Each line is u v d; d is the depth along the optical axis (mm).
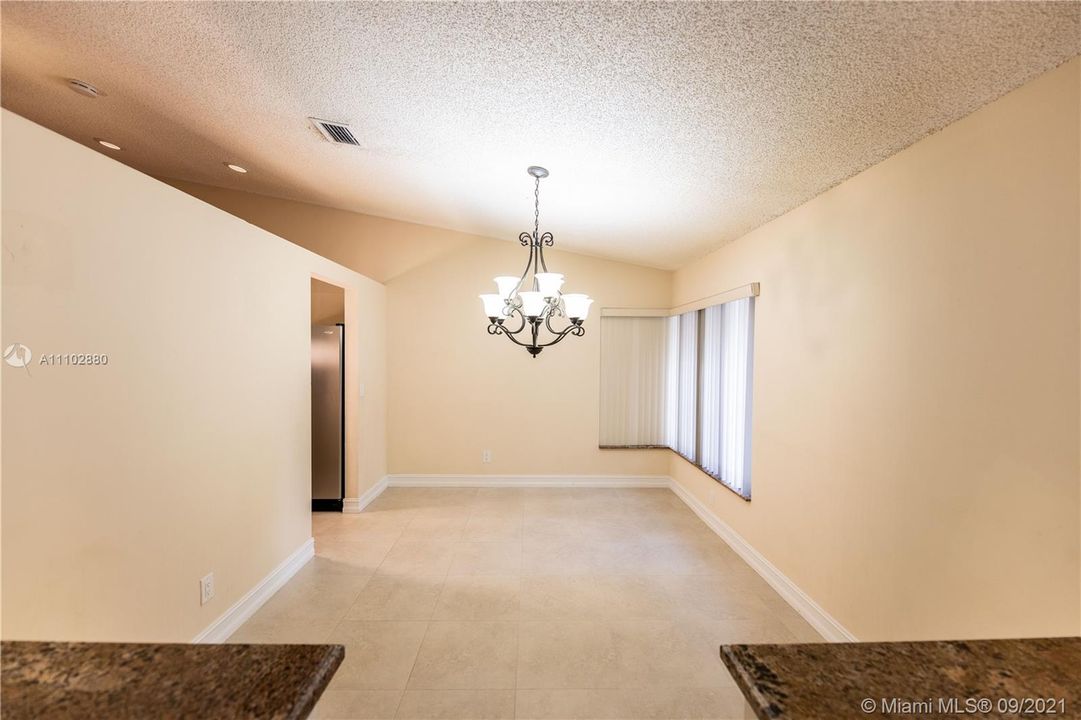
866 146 1874
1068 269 1268
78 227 1493
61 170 1435
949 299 1632
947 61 1337
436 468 4816
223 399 2262
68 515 1476
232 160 3479
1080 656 825
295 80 2072
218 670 751
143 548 1773
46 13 1770
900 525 1854
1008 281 1426
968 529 1560
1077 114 1246
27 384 1353
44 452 1399
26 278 1345
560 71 1724
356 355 4027
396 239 4727
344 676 2016
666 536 3598
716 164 2287
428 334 4766
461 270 4770
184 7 1656
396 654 2166
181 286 1972
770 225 2900
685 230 3426
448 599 2660
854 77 1483
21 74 2307
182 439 1979
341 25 1635
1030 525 1367
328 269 3471
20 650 787
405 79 1941
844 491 2186
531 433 4828
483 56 1703
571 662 2121
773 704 698
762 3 1234
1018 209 1397
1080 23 1129
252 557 2512
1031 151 1360
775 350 2824
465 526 3768
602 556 3238
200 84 2250
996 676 774
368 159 3018
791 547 2637
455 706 1849
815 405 2420
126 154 3559
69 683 717
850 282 2166
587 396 4840
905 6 1161
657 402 4871
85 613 1537
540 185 3023
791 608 2584
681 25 1382
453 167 2928
